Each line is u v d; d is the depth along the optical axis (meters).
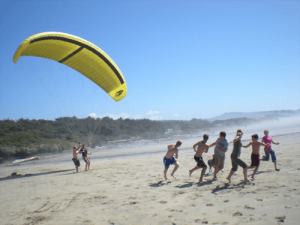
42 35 10.21
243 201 5.01
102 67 13.62
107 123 67.94
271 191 5.49
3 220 5.13
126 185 7.67
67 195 6.96
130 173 10.08
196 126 90.12
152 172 9.85
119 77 14.42
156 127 79.50
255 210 4.43
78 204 5.91
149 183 7.68
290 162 8.71
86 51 12.59
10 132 41.06
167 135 60.53
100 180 8.99
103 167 13.07
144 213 4.86
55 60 12.84
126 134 62.31
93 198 6.37
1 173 16.05
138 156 18.86
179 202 5.38
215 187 6.38
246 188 5.99
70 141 41.88
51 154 32.88
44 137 43.16
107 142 46.97
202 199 5.44
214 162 7.26
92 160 19.52
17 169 17.95
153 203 5.48
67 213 5.27
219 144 7.19
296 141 15.84
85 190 7.43
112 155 22.97
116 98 15.60
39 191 7.94
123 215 4.85
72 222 4.66
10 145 33.34
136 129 71.44
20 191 8.25
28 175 12.80
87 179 9.47
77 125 47.91
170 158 8.02
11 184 10.02
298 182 5.97
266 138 7.97
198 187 6.55
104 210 5.27
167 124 87.69
